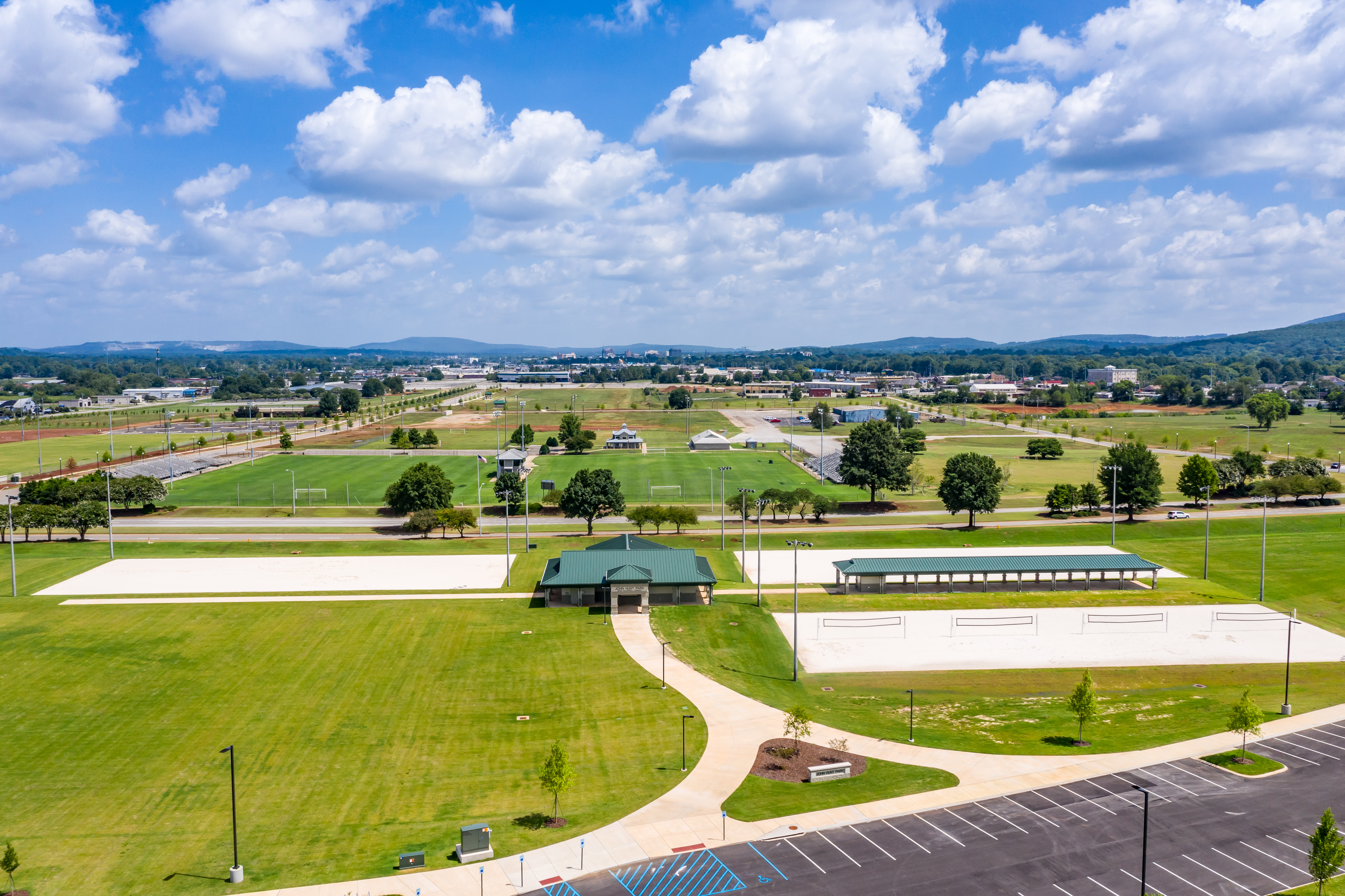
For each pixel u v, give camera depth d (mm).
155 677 85625
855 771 66438
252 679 85625
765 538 149125
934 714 78875
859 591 118562
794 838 56375
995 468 159125
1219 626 105625
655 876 52062
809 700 82375
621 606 109250
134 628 98625
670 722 76062
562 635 98500
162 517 166125
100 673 86562
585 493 148375
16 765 68625
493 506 179375
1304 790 62938
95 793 64312
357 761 69312
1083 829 57312
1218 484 176875
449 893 50500
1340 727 74875
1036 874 51969
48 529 145000
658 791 63375
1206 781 64312
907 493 193000
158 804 62656
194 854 55812
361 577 121500
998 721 77312
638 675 87000
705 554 136750
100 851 56344
